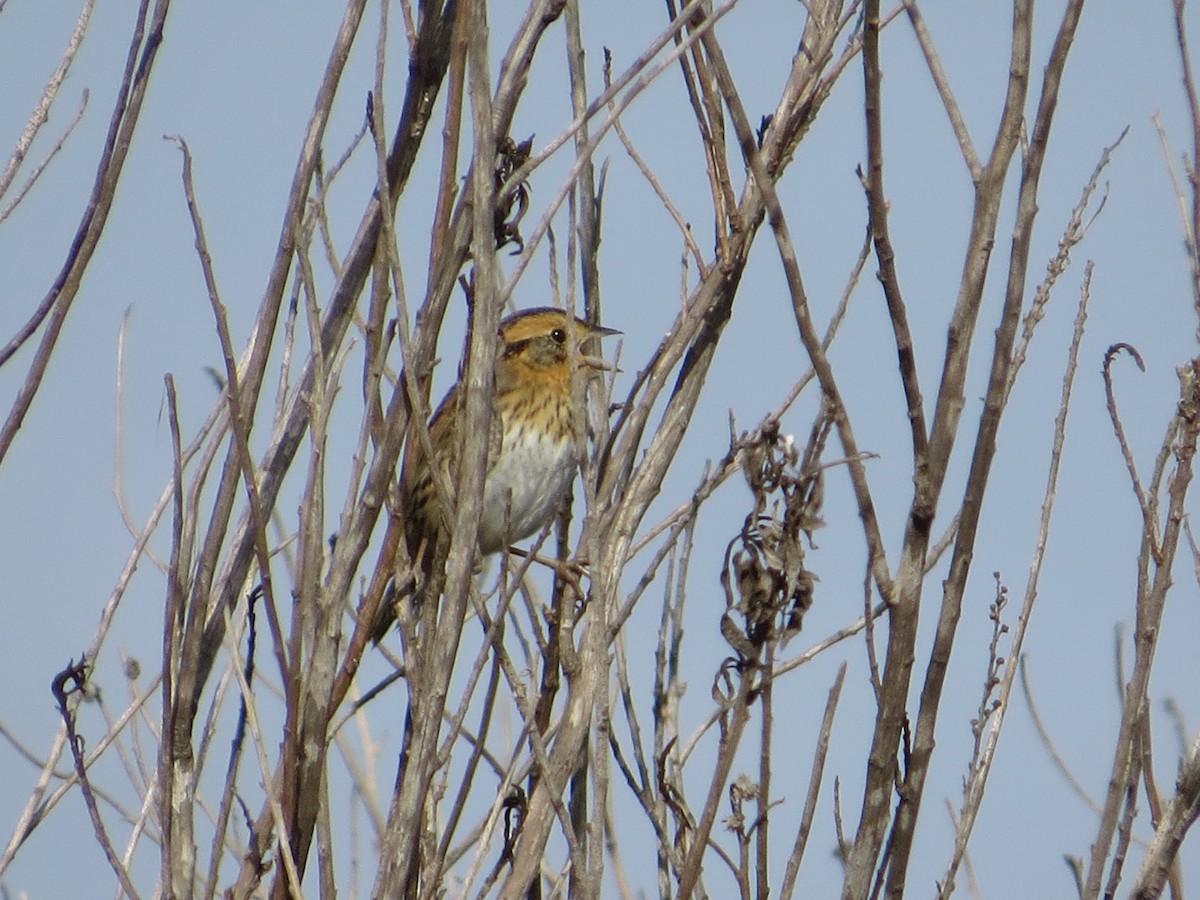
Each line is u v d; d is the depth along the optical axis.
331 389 9.16
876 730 7.90
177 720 8.34
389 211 7.96
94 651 9.04
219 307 8.02
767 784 7.87
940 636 7.91
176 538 8.38
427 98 9.05
